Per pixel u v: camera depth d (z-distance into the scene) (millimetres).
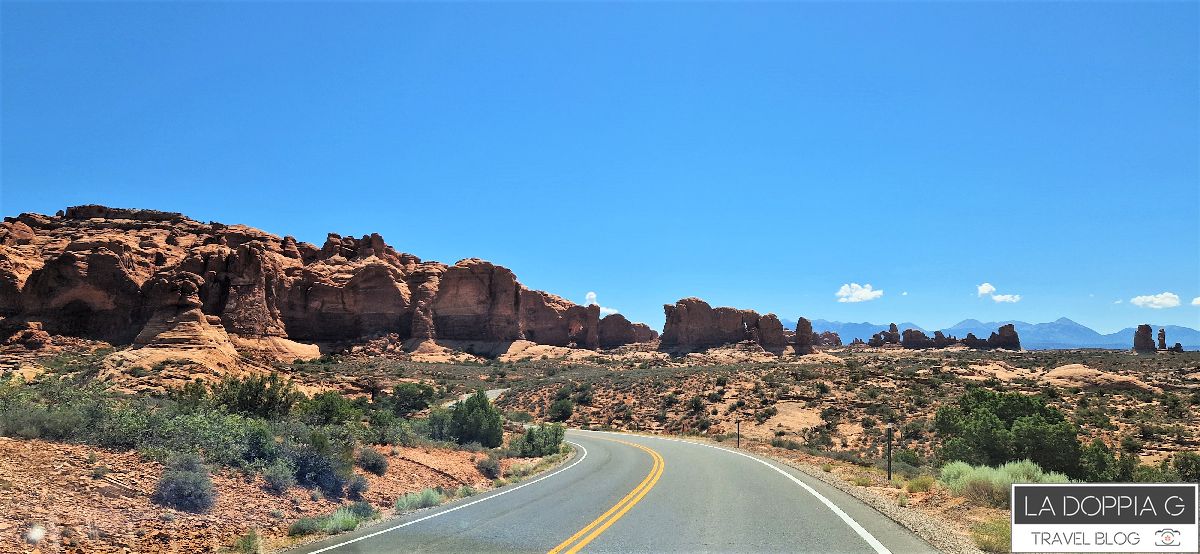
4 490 9922
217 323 63219
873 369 74500
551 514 12922
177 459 13086
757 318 145875
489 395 78938
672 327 147000
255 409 25625
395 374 84750
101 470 11734
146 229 125938
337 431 20438
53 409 14359
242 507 12539
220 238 117938
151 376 44344
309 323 116125
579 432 52844
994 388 65750
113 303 79062
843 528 11070
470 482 20562
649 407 63469
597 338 148375
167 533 10383
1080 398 63125
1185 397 65500
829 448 40438
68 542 9070
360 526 12148
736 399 61281
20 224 110562
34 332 71875
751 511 13031
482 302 130750
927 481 16203
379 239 142500
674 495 15641
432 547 9930
